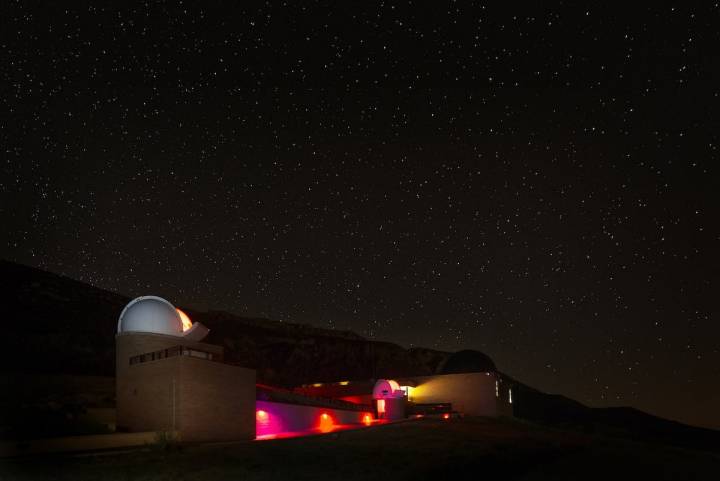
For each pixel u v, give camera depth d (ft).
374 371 314.76
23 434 86.53
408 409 147.54
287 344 323.78
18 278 286.46
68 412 103.60
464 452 91.81
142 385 90.63
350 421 134.51
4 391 130.41
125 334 96.58
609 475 89.66
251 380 99.60
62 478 62.13
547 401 279.69
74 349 221.25
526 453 99.76
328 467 75.41
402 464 79.92
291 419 116.88
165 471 67.51
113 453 74.54
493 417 145.59
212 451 78.59
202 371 88.84
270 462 75.25
